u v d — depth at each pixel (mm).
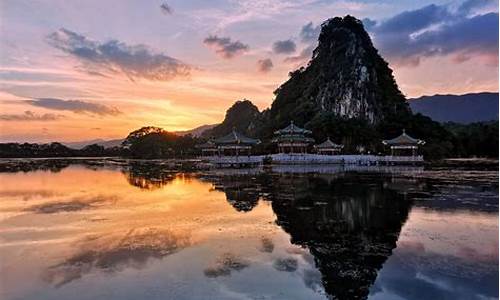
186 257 15789
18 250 16953
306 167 76188
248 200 30875
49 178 56531
